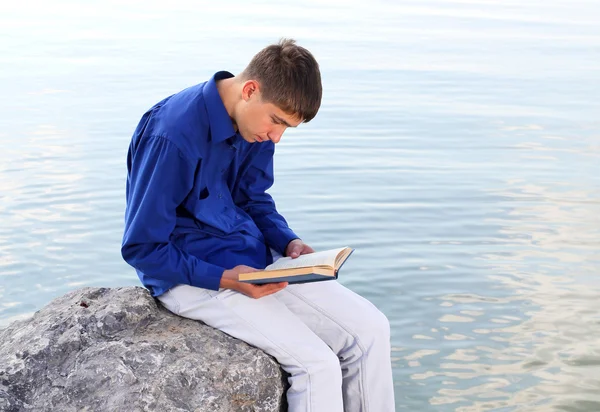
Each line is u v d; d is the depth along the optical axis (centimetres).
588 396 387
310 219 612
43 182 691
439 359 421
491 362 418
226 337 259
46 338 256
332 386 249
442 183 697
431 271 525
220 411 244
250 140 256
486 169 739
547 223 611
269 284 252
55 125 868
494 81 1161
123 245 249
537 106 1005
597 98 1061
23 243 576
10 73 1155
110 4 2067
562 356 424
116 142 807
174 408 240
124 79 1106
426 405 379
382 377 267
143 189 247
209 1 2122
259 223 292
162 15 1842
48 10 1956
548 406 379
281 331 252
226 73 260
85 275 533
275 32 1568
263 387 252
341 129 866
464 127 889
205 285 252
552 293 496
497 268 530
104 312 264
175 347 254
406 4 2169
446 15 1962
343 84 1103
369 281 510
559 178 718
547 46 1520
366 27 1691
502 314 469
